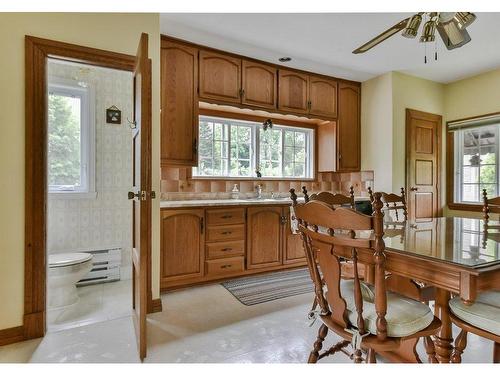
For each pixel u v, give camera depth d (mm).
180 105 2848
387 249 1277
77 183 2977
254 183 3756
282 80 3461
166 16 2434
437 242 1408
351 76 3807
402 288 1746
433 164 3941
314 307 1892
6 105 1802
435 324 1218
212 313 2250
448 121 4027
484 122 3654
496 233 1662
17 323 1841
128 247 3121
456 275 1063
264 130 3879
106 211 3037
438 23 1771
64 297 2404
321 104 3730
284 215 3254
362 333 1141
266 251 3158
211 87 3021
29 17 1862
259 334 1935
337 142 3855
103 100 3033
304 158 4207
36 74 1869
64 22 1959
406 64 3422
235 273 3010
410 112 3756
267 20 2506
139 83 1794
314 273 1340
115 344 1807
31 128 1860
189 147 2904
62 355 1685
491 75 3594
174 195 3227
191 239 2770
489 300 1318
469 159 3887
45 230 1935
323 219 1175
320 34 2732
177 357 1667
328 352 1477
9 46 1809
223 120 3639
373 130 3861
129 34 2178
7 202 1813
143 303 1644
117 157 3088
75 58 1994
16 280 1840
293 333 1949
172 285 2699
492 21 2451
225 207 2934
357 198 3557
